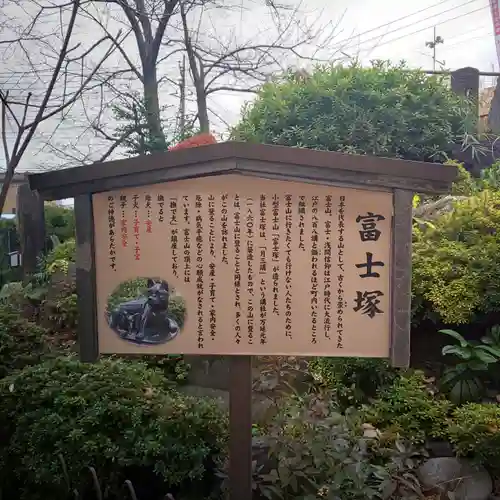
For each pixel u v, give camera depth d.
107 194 2.48
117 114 6.81
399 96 5.80
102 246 2.52
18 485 3.03
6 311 4.45
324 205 2.43
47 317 5.10
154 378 3.53
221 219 2.46
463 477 2.90
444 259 3.81
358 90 5.87
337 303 2.47
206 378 4.00
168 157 2.32
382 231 2.43
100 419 2.90
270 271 2.47
